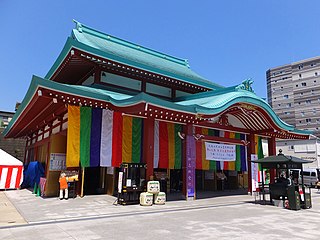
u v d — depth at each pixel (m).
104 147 13.34
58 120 16.14
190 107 12.71
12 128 21.00
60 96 11.70
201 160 15.88
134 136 14.31
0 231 7.11
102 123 13.52
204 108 13.06
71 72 16.80
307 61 70.69
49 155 14.70
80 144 12.78
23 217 8.99
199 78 21.31
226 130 17.38
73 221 8.45
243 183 24.23
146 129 13.31
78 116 12.99
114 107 13.11
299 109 70.19
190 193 14.41
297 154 35.47
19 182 18.28
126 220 8.75
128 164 12.21
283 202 12.55
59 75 17.39
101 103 12.93
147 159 12.72
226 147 17.11
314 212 11.30
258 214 10.50
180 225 8.16
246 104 15.52
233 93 15.05
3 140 29.33
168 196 15.69
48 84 11.18
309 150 34.38
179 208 11.45
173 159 15.16
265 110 16.23
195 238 6.70
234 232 7.40
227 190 21.14
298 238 6.88
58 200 12.89
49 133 17.56
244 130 18.38
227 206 12.52
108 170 15.88
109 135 13.59
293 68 73.38
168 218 9.21
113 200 13.20
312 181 26.88
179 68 23.45
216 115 13.93
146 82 17.50
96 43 17.44
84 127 13.04
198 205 12.47
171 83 18.44
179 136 15.40
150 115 12.59
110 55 14.80
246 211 11.18
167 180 17.77
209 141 16.33
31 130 22.72
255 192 16.75
